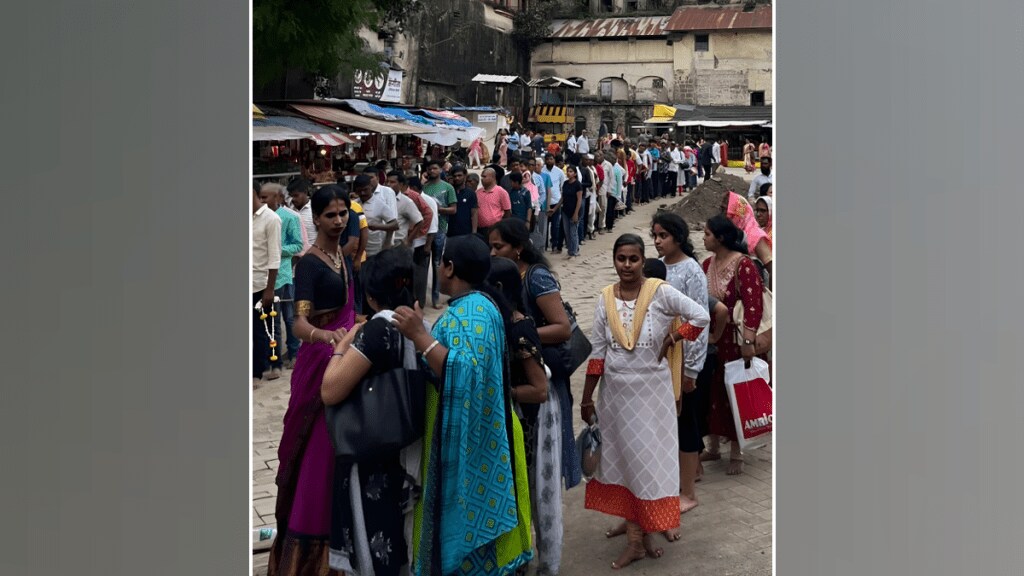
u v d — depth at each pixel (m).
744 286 5.18
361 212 7.72
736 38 39.56
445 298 10.78
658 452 4.18
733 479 5.47
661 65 40.47
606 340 4.28
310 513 3.65
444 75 32.50
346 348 3.50
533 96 41.09
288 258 7.54
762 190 8.75
